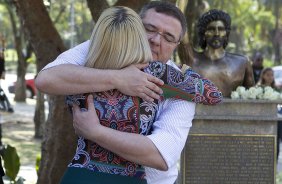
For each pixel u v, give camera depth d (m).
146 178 3.20
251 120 6.39
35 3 6.58
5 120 20.97
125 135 2.90
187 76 3.09
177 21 3.26
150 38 3.24
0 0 24.09
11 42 65.44
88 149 2.98
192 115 3.12
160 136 2.95
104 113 2.96
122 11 3.04
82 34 41.66
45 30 6.70
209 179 6.48
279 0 52.72
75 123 2.99
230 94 6.75
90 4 6.85
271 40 57.66
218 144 6.45
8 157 7.30
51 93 3.03
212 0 26.98
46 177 6.72
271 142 6.44
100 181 2.93
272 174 6.46
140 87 2.95
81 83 2.96
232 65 6.77
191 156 6.45
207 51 6.79
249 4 52.91
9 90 32.50
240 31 55.31
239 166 6.47
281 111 11.23
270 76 11.53
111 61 2.99
